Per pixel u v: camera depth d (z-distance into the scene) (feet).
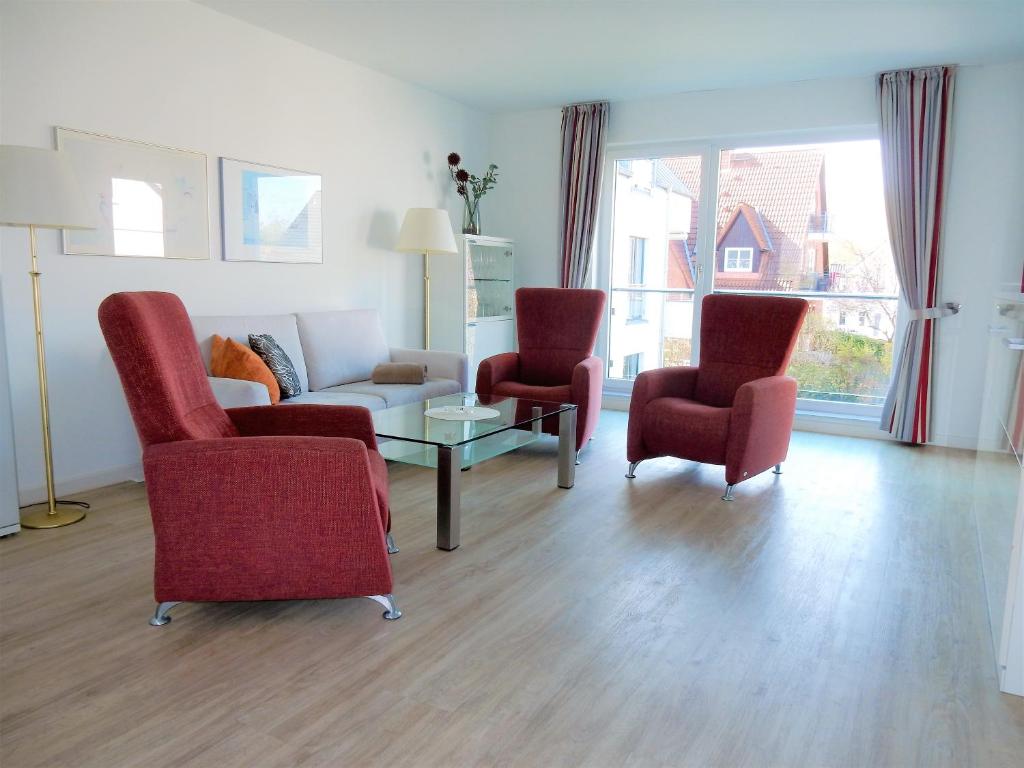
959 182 16.01
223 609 7.93
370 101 17.17
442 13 13.33
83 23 11.49
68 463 11.85
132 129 12.30
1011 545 6.98
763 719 6.09
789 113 17.60
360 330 15.83
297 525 7.30
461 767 5.41
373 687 6.45
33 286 10.23
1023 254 15.51
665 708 6.21
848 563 9.54
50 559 9.17
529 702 6.26
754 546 10.09
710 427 12.32
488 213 21.95
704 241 19.34
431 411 11.93
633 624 7.72
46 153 9.56
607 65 16.35
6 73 10.62
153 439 7.38
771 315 13.57
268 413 9.20
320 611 7.91
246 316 13.48
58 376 11.60
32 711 6.02
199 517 7.23
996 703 6.40
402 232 17.24
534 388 14.85
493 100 19.84
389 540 9.75
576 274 20.30
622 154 20.33
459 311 19.15
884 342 17.56
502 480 13.21
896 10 12.67
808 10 12.76
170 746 5.59
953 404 16.42
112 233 12.12
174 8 12.78
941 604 8.36
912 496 12.64
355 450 7.22
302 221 15.71
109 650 7.02
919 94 15.89
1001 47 14.44
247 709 6.10
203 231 13.61
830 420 17.88
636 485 12.96
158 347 7.44
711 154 18.99
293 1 12.92
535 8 12.97
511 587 8.59
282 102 14.99
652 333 20.53
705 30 13.92
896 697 6.45
